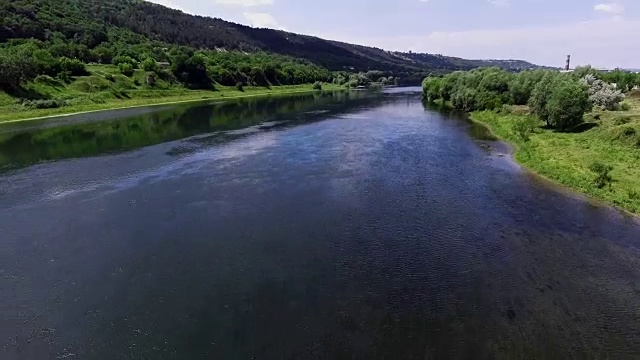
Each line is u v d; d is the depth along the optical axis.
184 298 16.62
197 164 34.97
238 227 22.95
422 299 16.62
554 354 13.75
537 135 44.53
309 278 18.08
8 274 18.20
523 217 24.50
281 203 26.42
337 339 14.35
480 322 15.27
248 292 17.05
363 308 16.05
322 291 17.12
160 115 63.62
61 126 52.03
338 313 15.74
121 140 44.31
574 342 14.29
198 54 118.31
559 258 19.91
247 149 40.50
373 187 29.44
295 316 15.55
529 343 14.21
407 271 18.69
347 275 18.31
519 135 44.53
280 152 39.31
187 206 25.80
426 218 24.28
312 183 30.22
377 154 38.56
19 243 20.92
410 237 21.92
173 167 34.00
